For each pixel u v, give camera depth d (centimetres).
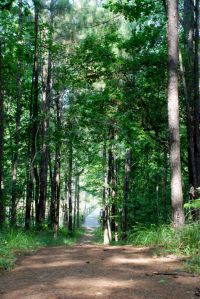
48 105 2386
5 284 649
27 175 2164
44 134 2342
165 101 1781
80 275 701
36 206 2322
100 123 1822
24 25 1992
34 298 548
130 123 1650
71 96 2314
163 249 970
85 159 2669
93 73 1803
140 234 1201
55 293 572
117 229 2977
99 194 3222
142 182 2912
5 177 2533
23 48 1944
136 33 1900
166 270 738
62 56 2116
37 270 772
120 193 2631
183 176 2306
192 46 1647
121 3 1625
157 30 1717
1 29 1894
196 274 697
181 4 1816
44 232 2239
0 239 1117
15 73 2092
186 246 920
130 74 1795
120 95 1730
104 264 820
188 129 1552
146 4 1612
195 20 1559
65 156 2886
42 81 2452
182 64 1541
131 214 2578
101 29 1848
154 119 1795
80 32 1850
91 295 559
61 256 969
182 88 1695
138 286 614
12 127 2681
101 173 2880
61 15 1862
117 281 648
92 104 1761
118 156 2339
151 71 1731
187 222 1127
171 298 548
